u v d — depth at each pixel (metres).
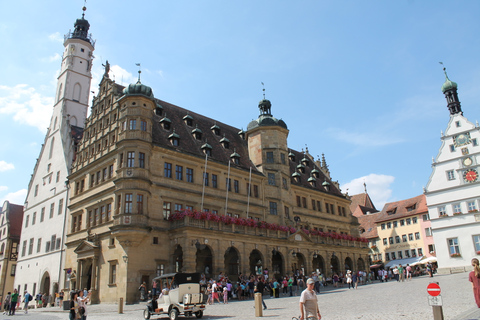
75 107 63.66
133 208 38.00
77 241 45.25
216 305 30.27
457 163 56.22
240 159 54.25
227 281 36.69
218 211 46.66
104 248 40.31
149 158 41.22
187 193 43.81
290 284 36.72
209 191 46.50
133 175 39.00
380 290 33.06
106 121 46.28
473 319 13.48
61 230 51.62
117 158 41.19
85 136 50.62
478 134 55.03
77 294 19.88
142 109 41.94
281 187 55.47
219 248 40.59
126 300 35.44
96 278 40.22
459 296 21.59
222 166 48.88
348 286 44.72
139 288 36.12
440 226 56.16
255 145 56.88
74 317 18.95
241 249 43.00
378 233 81.44
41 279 53.28
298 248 51.38
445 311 16.11
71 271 45.41
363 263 64.75
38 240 57.31
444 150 57.84
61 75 65.88
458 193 55.34
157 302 23.33
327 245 57.28
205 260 42.97
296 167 68.06
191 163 45.62
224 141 53.41
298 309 22.61
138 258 37.38
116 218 38.06
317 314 11.79
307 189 63.09
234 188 50.00
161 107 49.88
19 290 58.84
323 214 65.50
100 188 43.56
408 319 14.91
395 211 80.12
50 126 63.84
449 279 39.00
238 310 24.89
